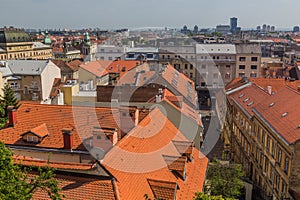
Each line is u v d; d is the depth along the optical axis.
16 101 50.47
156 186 21.83
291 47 173.75
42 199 20.09
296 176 31.69
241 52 97.38
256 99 49.47
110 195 19.19
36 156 30.77
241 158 49.53
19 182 17.44
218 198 19.84
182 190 24.09
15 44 145.12
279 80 63.25
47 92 74.44
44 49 163.12
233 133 54.75
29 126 32.41
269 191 37.66
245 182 41.06
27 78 71.88
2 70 71.69
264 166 39.53
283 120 36.53
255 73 98.50
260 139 41.12
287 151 32.44
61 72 82.56
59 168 21.02
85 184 20.08
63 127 31.42
